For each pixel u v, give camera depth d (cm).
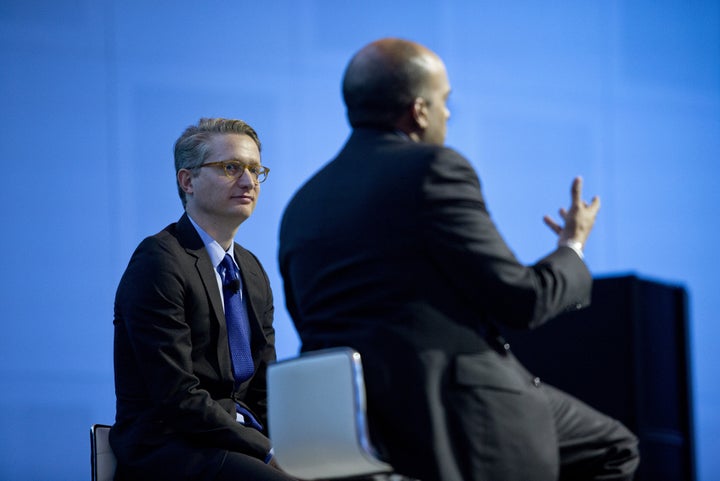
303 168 1162
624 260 1280
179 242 700
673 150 1320
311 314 538
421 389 500
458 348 510
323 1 1185
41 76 1097
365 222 524
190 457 649
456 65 1237
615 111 1297
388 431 508
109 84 1113
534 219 1244
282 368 519
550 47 1274
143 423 668
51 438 1061
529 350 723
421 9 1224
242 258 734
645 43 1320
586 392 702
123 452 667
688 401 724
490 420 500
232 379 691
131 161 1112
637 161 1302
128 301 674
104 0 1118
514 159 1246
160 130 1123
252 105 1153
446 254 509
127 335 689
